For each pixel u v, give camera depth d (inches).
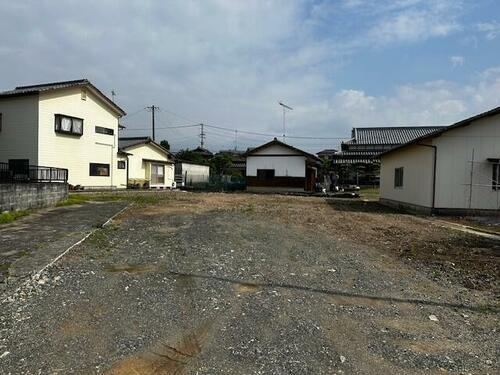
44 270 197.9
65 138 749.9
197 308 152.7
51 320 138.3
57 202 534.0
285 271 210.1
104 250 251.0
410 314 152.3
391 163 700.0
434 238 320.2
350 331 134.7
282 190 1084.5
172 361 111.6
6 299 156.7
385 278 200.2
